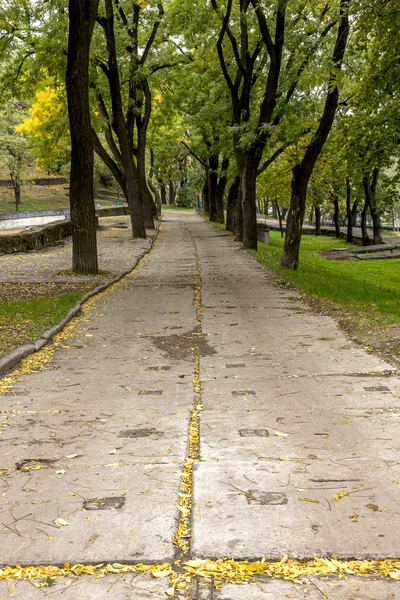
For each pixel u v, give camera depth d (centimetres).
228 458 491
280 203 5453
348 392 686
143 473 464
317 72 1848
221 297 1480
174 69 3459
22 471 473
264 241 3769
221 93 2912
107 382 758
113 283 1761
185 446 524
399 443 518
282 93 2356
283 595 309
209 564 334
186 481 450
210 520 383
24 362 863
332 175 3706
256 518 385
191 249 2952
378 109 1864
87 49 1762
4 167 9344
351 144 1938
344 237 5488
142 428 576
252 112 2919
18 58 2623
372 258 3550
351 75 2153
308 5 1911
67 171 8762
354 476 449
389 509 395
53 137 3416
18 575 329
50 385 746
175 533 372
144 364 852
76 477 459
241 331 1070
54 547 356
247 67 2556
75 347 971
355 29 1684
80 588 318
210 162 5234
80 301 1383
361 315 1186
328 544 353
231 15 2562
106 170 9994
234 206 4169
